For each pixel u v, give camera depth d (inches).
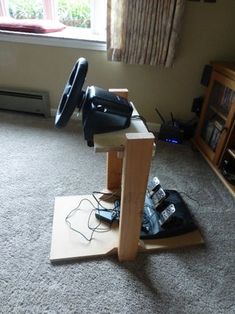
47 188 62.9
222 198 64.4
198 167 76.1
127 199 39.4
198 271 46.5
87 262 46.8
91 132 38.3
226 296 42.8
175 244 50.6
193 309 40.7
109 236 50.9
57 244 48.6
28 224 53.0
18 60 89.7
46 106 94.4
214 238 53.2
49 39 83.8
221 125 71.6
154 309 40.4
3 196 59.5
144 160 35.7
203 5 72.3
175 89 87.6
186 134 89.0
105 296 41.7
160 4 69.9
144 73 85.5
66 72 89.8
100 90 39.1
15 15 93.7
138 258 48.2
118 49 78.7
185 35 77.4
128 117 38.9
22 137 83.3
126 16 72.7
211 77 74.7
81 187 64.1
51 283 42.9
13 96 94.0
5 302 39.9
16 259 46.2
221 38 77.0
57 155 75.9
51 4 89.0
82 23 91.8
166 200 57.2
